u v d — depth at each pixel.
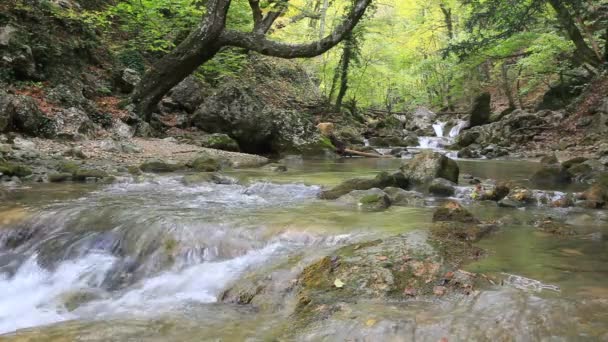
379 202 6.09
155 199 6.70
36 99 11.27
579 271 3.44
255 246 4.51
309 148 14.37
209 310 3.22
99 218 5.46
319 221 5.09
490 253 3.91
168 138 12.96
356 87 23.98
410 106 34.00
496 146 15.58
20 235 5.31
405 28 29.73
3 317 3.60
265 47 12.70
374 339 2.47
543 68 19.73
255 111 14.32
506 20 15.61
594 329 2.41
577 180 8.75
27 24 12.59
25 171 7.99
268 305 3.22
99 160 9.52
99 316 3.34
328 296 3.12
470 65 20.58
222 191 7.54
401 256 3.69
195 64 13.36
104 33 16.66
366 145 17.31
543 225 4.98
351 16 12.23
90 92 13.30
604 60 17.28
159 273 4.25
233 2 18.33
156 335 2.73
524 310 2.66
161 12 17.64
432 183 7.28
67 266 4.58
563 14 16.55
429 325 2.54
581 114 16.34
